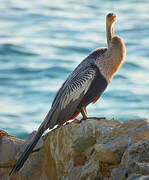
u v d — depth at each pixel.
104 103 28.17
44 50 40.78
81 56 39.12
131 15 53.34
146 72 34.62
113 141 8.74
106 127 9.17
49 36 45.53
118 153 8.53
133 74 34.19
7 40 43.59
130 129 8.87
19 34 46.19
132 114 26.69
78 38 44.47
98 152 8.52
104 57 10.47
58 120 9.95
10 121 25.61
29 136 10.48
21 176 10.09
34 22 51.34
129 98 29.22
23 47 41.50
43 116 26.55
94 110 26.81
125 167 8.07
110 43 10.59
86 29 47.97
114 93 30.03
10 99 29.62
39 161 10.10
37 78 33.84
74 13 55.03
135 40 43.03
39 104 28.59
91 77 10.27
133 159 8.06
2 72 35.09
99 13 54.91
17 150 10.41
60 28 48.59
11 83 32.72
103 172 8.53
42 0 61.41
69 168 9.19
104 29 47.78
